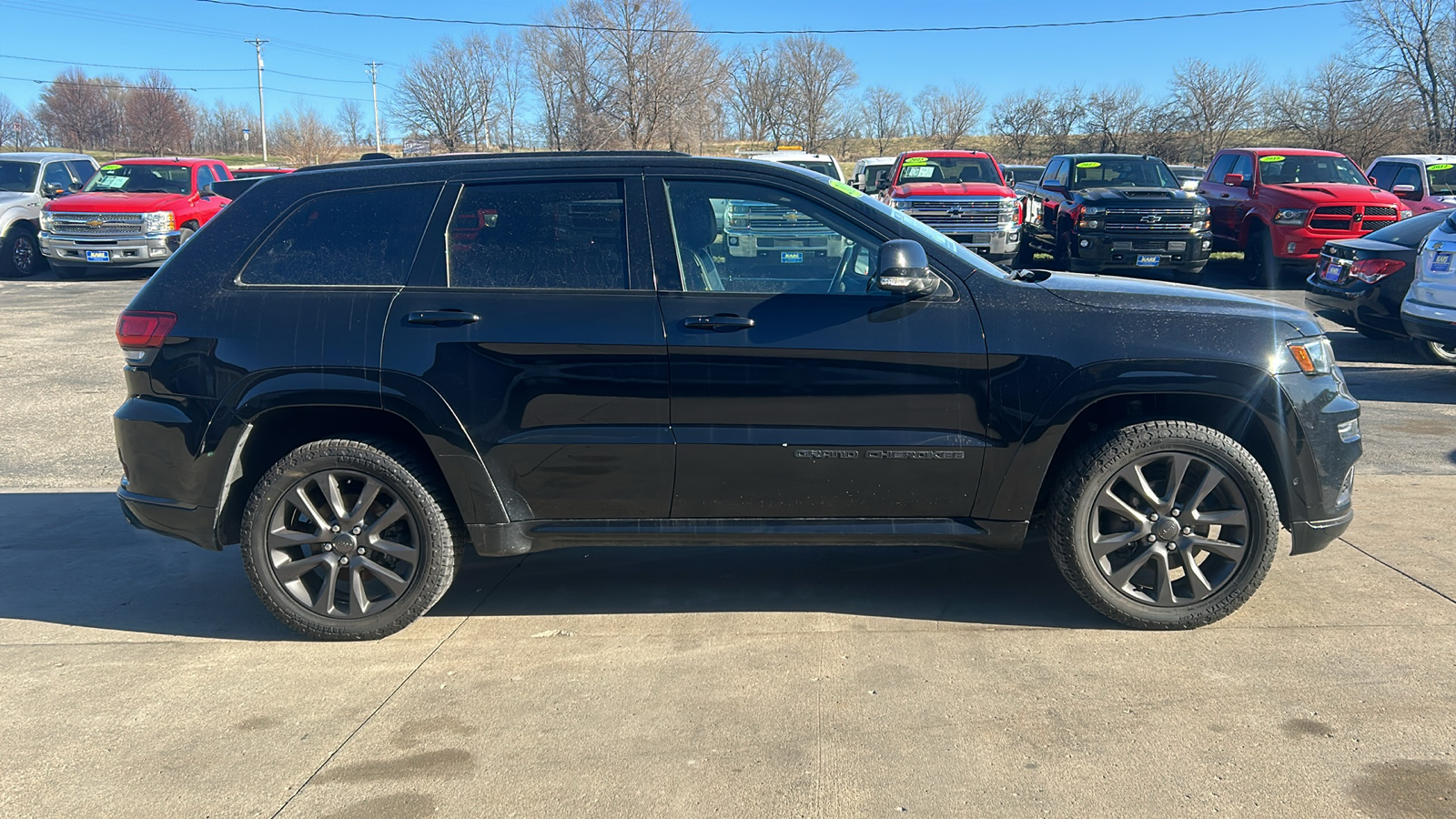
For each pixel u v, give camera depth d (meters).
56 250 16.81
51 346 10.69
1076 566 3.79
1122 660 3.61
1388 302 9.43
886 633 3.90
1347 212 14.29
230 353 3.74
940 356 3.63
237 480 3.88
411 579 3.86
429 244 3.80
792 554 4.84
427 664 3.71
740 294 3.70
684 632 3.96
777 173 3.80
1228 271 17.02
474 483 3.76
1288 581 4.28
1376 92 36.41
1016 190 20.28
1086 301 3.71
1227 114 40.28
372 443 3.82
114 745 3.17
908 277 3.48
